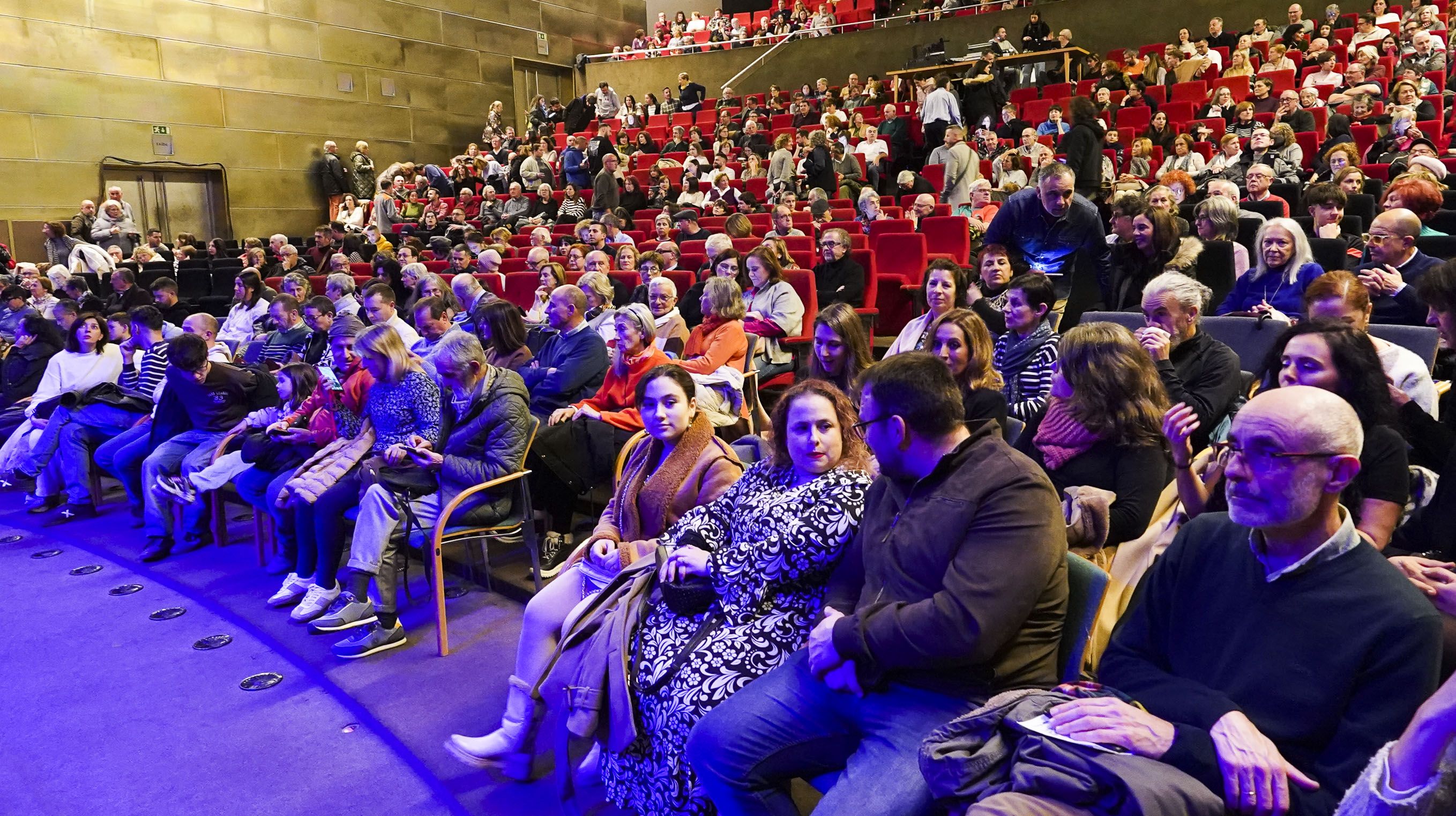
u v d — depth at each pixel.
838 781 1.65
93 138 12.11
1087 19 13.38
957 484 1.71
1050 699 1.47
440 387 3.57
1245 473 1.36
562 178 12.85
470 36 16.23
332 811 2.33
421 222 12.17
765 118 13.49
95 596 3.82
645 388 2.63
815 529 1.98
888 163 10.92
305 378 4.12
